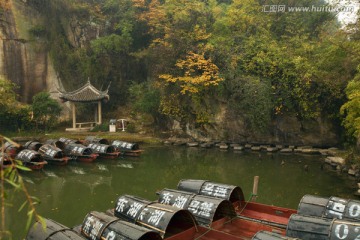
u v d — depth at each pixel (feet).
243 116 103.81
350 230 30.89
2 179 9.25
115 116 131.44
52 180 67.97
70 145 83.76
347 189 61.67
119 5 139.95
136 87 125.49
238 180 69.05
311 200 40.78
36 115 110.22
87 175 71.77
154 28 133.18
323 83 95.61
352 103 63.98
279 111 100.32
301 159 88.48
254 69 104.94
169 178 70.08
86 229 34.53
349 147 86.69
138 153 87.35
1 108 107.14
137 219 36.86
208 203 40.42
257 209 45.19
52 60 128.98
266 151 99.76
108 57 131.85
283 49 105.40
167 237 38.04
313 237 32.86
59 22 130.82
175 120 113.39
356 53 74.02
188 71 105.09
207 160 87.56
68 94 115.65
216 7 125.18
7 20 121.80
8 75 121.80
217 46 108.17
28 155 71.97
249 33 115.44
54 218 47.70
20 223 45.57
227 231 39.93
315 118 100.99
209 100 106.73
